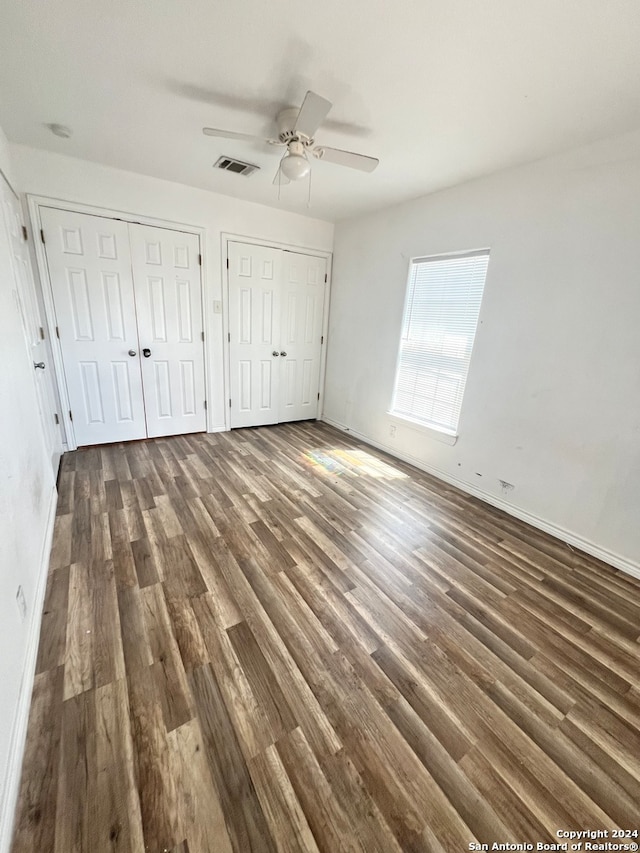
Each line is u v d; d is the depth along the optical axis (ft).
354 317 13.16
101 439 11.20
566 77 5.02
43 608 5.18
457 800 3.39
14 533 4.36
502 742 3.90
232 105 6.30
